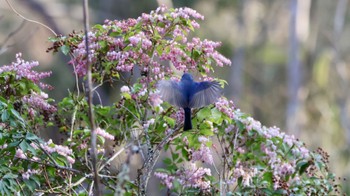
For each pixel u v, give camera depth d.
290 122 39.44
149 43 11.78
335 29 41.66
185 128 10.01
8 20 33.44
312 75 41.72
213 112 11.55
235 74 38.31
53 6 36.88
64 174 12.09
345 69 41.78
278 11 43.47
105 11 37.12
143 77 12.12
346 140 38.62
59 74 32.16
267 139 12.72
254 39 41.53
